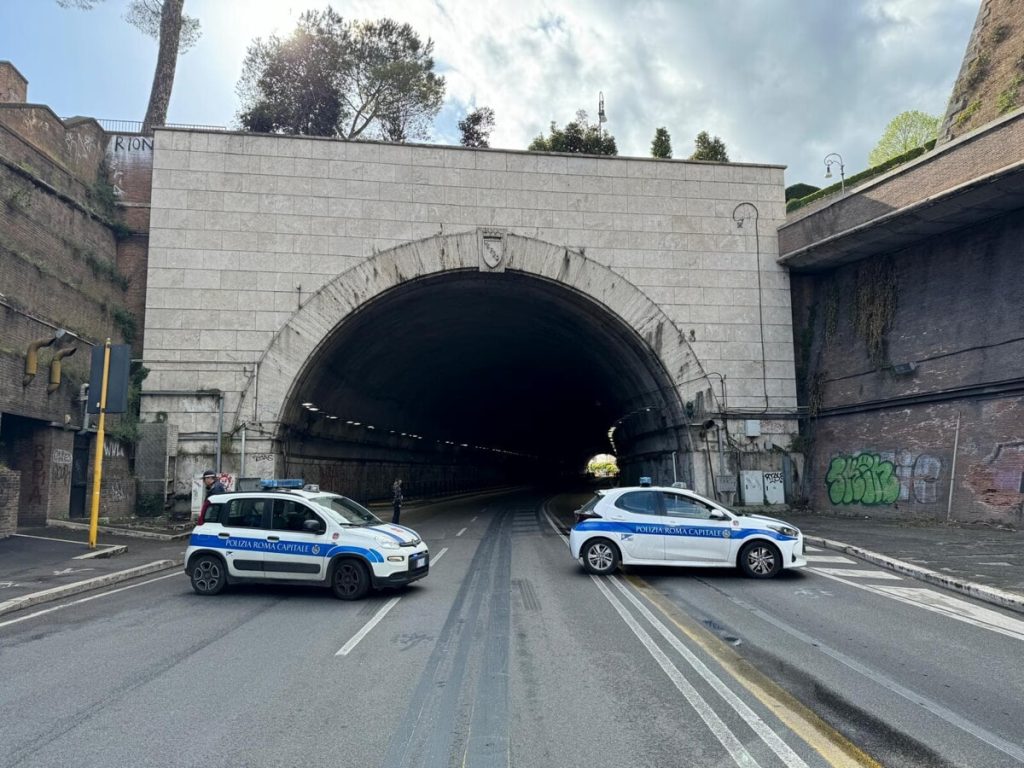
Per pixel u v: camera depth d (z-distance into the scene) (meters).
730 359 23.69
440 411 47.75
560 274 23.25
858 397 21.94
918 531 16.38
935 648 6.93
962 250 18.84
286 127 38.56
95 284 20.98
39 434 16.77
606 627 7.91
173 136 21.91
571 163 23.78
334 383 26.55
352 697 5.49
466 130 45.47
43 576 11.43
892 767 4.12
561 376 43.62
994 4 21.48
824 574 11.66
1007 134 15.97
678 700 5.36
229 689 5.72
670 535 11.59
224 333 21.23
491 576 11.91
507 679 5.95
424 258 22.44
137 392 21.12
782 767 4.11
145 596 10.36
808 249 22.53
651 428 29.67
